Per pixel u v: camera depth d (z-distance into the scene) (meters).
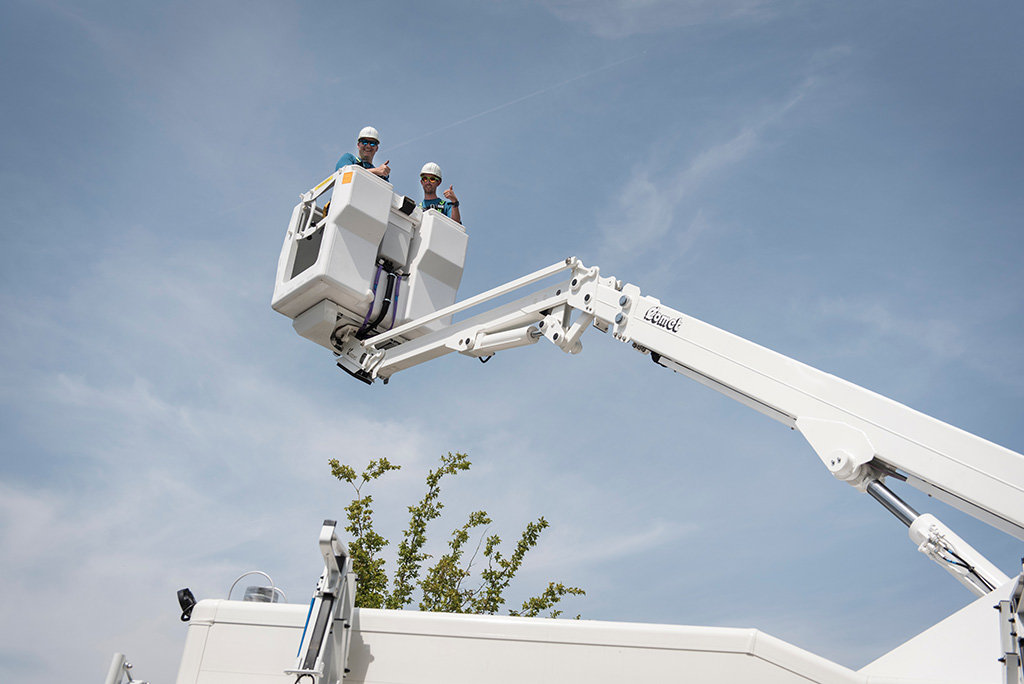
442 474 14.48
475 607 13.40
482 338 9.11
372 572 12.98
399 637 5.36
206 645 5.48
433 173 11.62
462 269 11.16
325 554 5.31
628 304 7.78
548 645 5.18
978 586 6.15
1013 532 5.57
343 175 10.19
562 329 8.30
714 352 7.10
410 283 10.77
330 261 9.90
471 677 5.20
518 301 8.91
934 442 5.85
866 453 6.07
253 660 5.39
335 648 5.24
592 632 5.16
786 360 6.68
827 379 6.43
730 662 4.96
